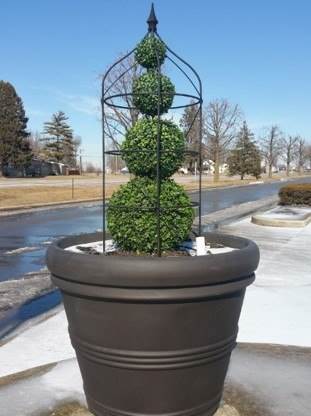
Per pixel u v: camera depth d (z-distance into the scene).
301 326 5.12
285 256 9.23
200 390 2.62
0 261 9.40
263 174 93.62
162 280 2.32
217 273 2.39
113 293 2.38
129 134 3.03
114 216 2.94
